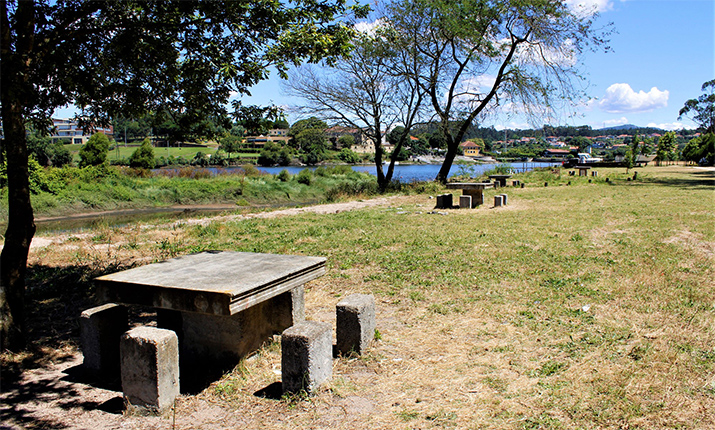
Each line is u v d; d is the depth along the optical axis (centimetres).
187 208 2833
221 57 669
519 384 402
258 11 630
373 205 1969
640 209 1530
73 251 1035
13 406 394
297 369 390
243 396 401
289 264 494
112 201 2750
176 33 646
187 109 712
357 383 414
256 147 9525
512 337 504
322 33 690
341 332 477
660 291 642
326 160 7594
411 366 445
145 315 630
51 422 368
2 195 2233
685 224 1204
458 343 495
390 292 683
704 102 5675
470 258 872
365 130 2639
